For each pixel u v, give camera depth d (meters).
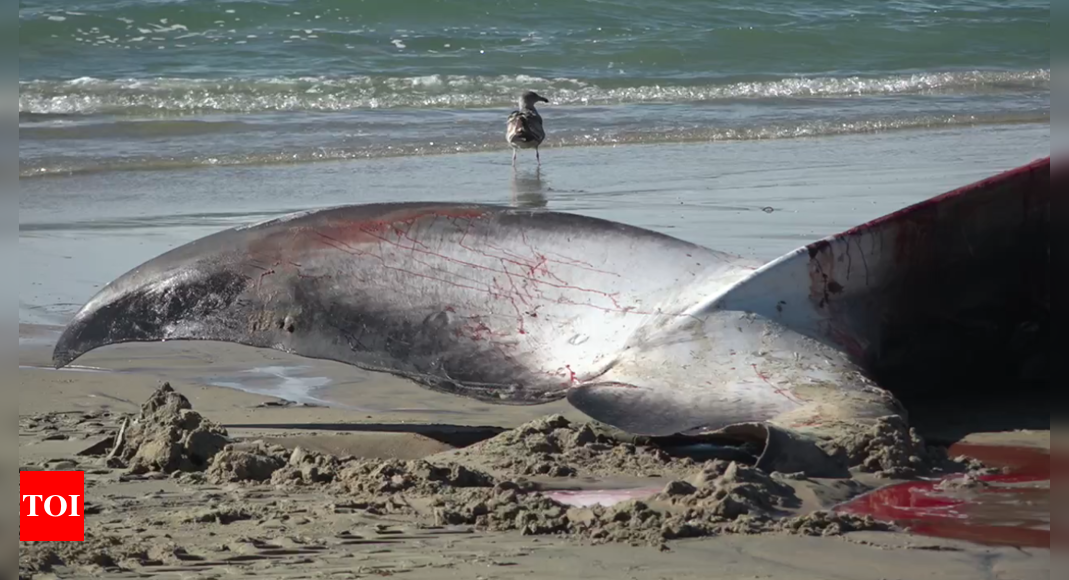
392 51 42.69
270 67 39.75
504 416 10.72
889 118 33.84
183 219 20.88
